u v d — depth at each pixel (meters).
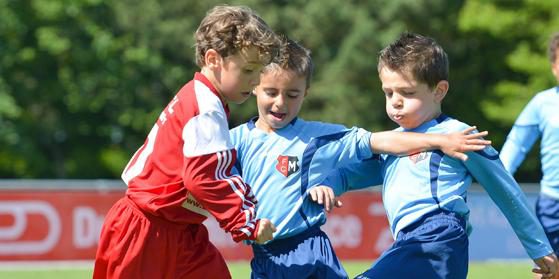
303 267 16.34
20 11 95.75
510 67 93.88
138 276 15.27
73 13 96.19
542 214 22.84
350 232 49.94
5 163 96.38
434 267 15.55
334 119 92.44
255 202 14.77
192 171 14.49
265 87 16.50
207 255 15.69
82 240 46.69
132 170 15.54
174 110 15.12
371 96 94.69
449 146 15.57
